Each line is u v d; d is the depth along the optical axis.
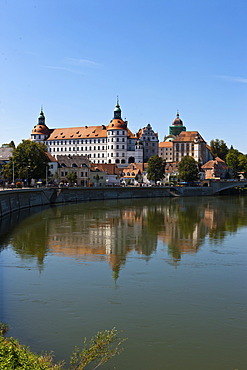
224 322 24.84
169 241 52.22
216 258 42.12
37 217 79.12
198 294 30.05
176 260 41.09
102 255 43.31
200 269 37.44
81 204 119.12
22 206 95.50
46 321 24.75
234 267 38.25
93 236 55.94
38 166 125.19
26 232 58.88
